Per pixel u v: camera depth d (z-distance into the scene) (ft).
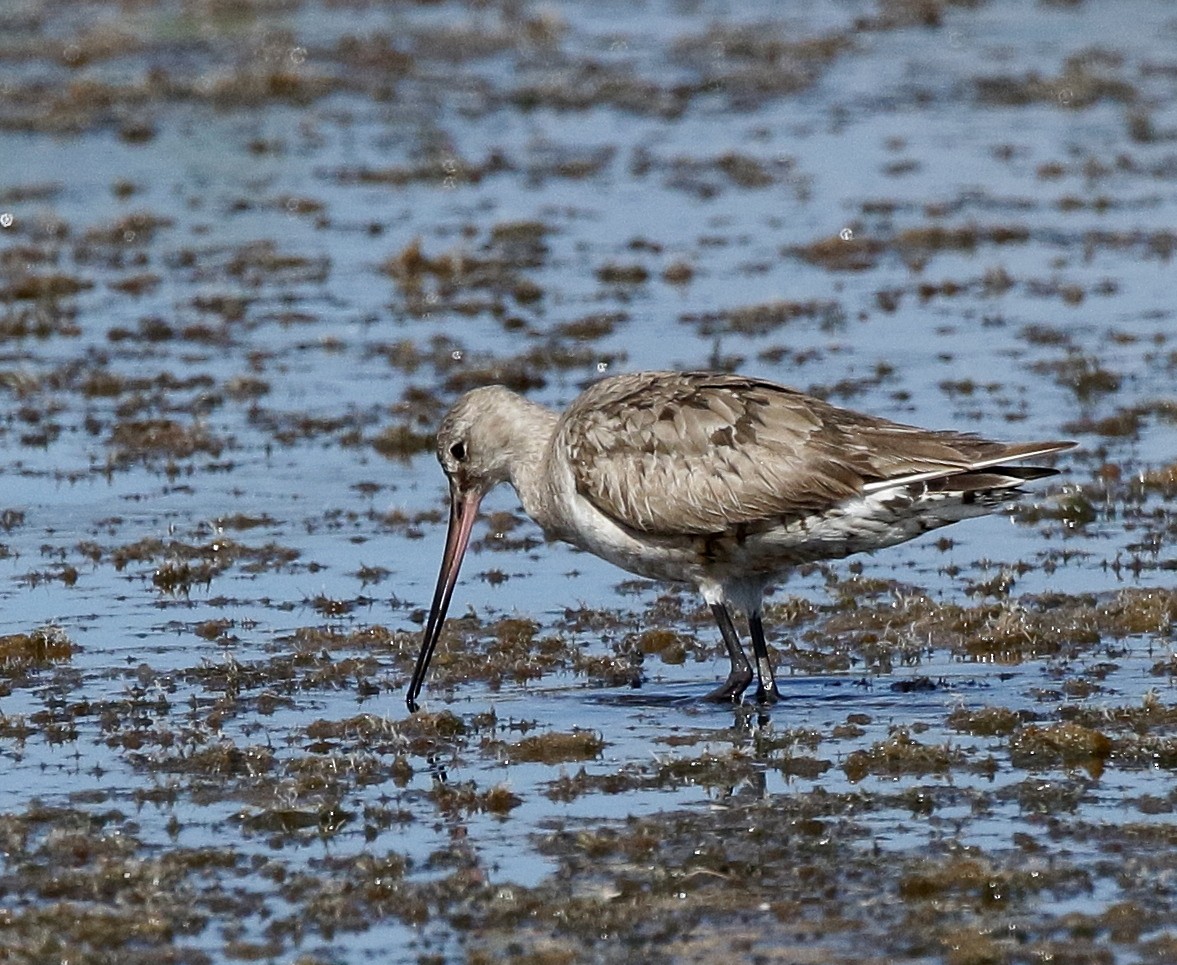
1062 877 33.99
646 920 32.96
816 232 86.38
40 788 38.81
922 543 54.80
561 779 38.96
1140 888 33.63
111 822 37.22
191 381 68.80
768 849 35.53
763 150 100.99
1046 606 49.06
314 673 45.47
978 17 133.08
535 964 31.55
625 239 86.12
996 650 46.60
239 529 56.03
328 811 37.45
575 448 44.91
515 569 53.42
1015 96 111.04
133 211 90.79
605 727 42.22
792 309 75.10
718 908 33.35
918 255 82.58
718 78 116.06
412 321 75.92
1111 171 95.14
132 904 33.71
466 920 33.09
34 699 43.86
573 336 73.05
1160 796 37.45
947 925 32.48
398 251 84.28
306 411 66.08
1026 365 68.54
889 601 50.21
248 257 83.20
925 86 114.21
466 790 38.32
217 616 49.52
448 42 126.41
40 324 75.10
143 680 45.01
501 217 89.66
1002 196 91.50
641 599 51.11
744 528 43.06
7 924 32.96
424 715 42.01
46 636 46.80
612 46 125.59
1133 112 106.83
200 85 113.60
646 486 43.73
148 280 80.33
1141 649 46.42
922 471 41.88
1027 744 39.86
